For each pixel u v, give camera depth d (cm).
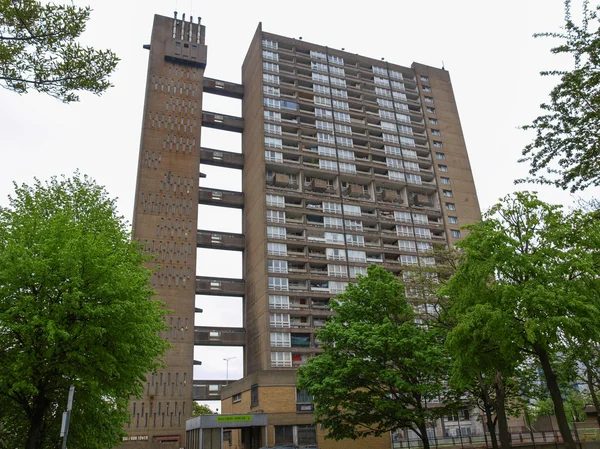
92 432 2748
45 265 2045
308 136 8381
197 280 7488
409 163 8931
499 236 2509
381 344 3127
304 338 7006
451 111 9856
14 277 2050
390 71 9806
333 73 9206
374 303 3541
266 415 4659
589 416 7575
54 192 2967
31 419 2170
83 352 2123
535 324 2189
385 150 8856
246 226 8106
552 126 1552
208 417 4466
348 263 7619
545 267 2419
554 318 2170
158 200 7525
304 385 3591
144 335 2355
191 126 8206
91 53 1159
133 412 6253
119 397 2822
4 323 1986
